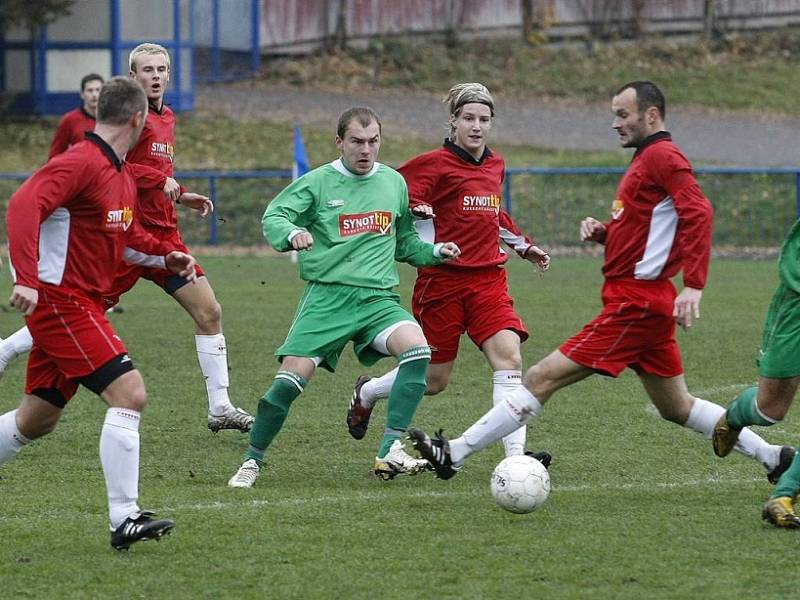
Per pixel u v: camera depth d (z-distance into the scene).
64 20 88.12
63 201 17.03
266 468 23.45
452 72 107.19
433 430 27.08
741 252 69.88
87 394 30.80
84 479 22.28
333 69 106.44
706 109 100.06
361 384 24.50
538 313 46.72
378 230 22.23
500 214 24.41
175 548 17.42
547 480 19.16
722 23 113.81
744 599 15.13
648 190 19.84
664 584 15.73
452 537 18.00
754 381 32.91
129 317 45.75
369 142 21.98
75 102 89.25
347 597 15.29
